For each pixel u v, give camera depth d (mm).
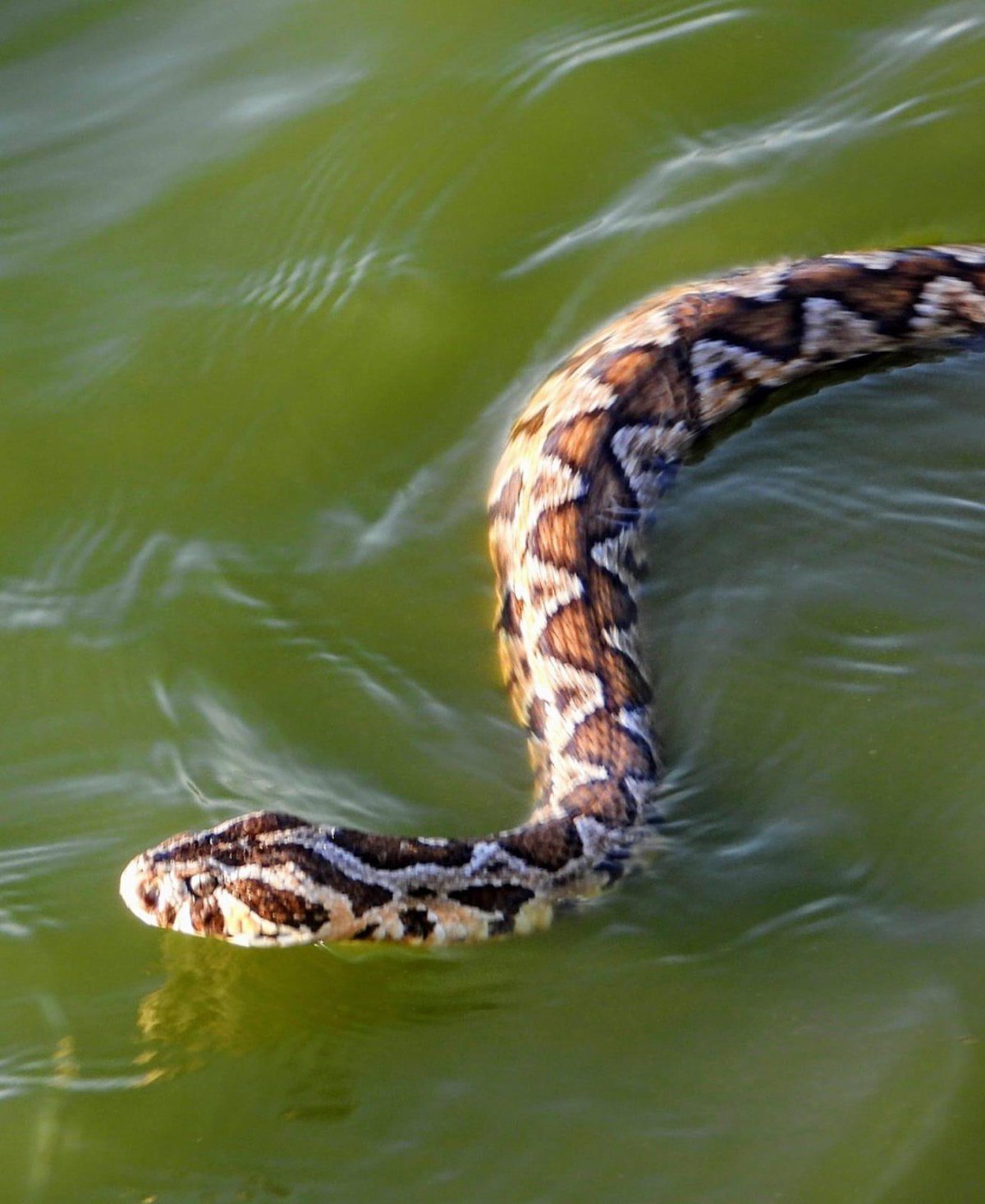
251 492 31484
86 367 33781
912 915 23453
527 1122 21375
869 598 28484
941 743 26031
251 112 38938
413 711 27719
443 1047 22641
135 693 28156
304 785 26516
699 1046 22047
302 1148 21391
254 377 33500
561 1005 23062
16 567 30375
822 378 33250
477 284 35281
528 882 24562
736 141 37750
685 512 30734
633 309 34500
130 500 31391
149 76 40031
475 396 33219
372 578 29953
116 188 37469
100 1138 21719
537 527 30219
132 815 26234
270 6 41719
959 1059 21031
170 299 35062
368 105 38781
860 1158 20141
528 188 37156
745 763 26375
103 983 23953
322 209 36781
